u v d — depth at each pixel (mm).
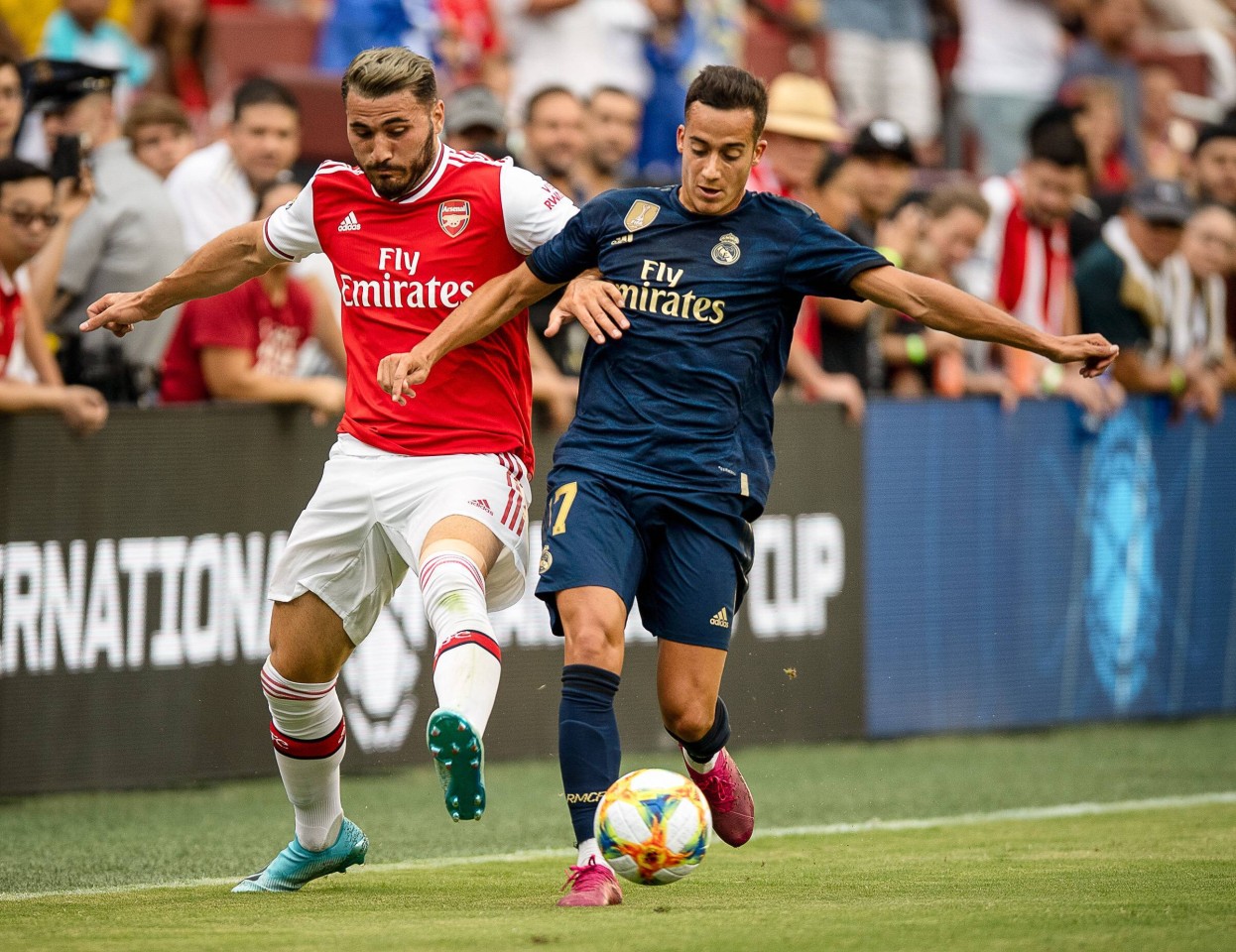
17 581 22625
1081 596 30828
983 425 29766
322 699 15891
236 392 24359
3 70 25359
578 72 37750
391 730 25219
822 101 29750
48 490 22797
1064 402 30562
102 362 24641
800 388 28766
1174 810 22781
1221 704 32531
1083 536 30828
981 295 31609
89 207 25750
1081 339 14383
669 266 14953
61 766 23031
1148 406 31594
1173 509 31906
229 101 31422
